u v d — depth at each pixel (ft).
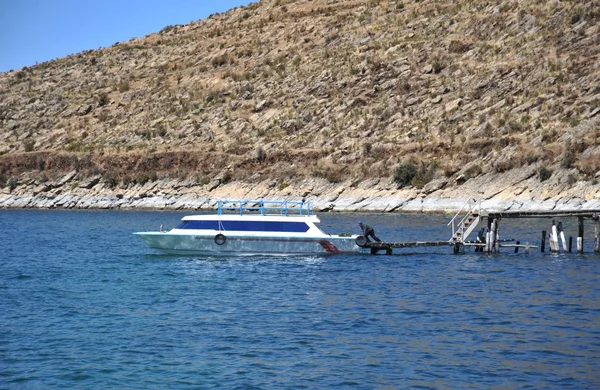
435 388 68.64
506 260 140.67
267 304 101.96
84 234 213.05
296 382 70.64
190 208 317.83
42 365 76.18
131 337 85.81
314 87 397.80
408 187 281.74
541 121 296.92
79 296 110.22
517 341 82.02
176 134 395.55
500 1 426.92
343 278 121.49
